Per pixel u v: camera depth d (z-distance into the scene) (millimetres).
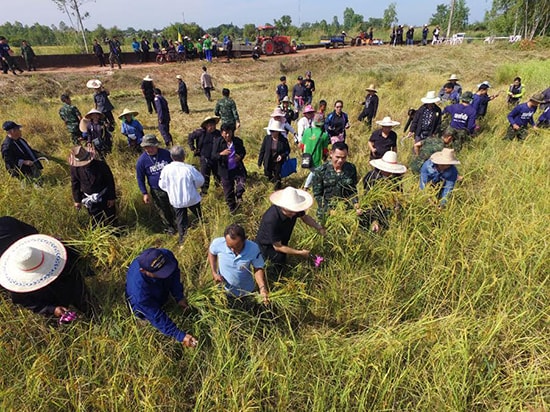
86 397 2574
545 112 7695
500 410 2492
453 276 3486
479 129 8758
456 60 23625
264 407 2689
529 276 3229
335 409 2533
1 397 2471
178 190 4582
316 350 2984
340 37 35062
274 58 26469
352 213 4027
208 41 24203
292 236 4305
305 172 7316
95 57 22016
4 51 16203
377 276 3717
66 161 6719
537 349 2867
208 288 3264
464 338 2771
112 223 5000
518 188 4715
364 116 9820
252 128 10969
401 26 33562
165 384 2658
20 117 10008
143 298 2758
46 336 3018
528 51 26672
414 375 2709
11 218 3381
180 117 13391
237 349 2904
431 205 4105
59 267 2977
